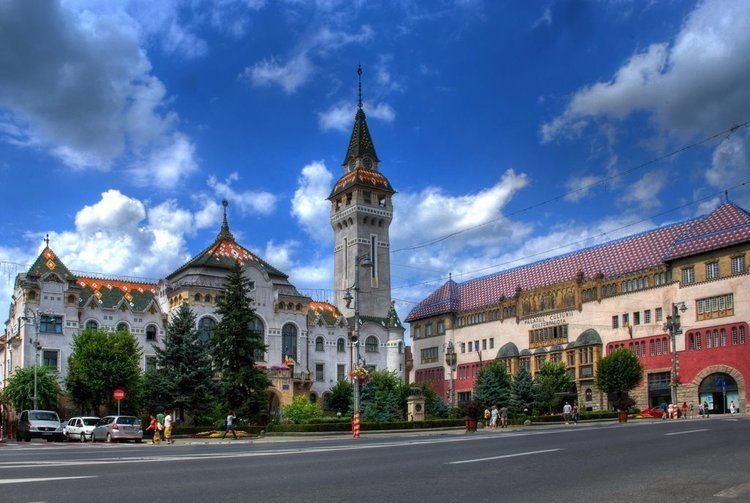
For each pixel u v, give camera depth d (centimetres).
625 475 1916
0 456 3241
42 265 9381
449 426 7025
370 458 2609
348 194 15100
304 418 8406
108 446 4756
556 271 11988
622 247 10962
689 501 1463
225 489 1716
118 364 7862
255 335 8050
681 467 2088
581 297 11200
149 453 3325
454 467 2183
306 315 11406
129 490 1703
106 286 10138
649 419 8150
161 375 7762
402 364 12775
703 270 9488
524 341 12206
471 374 13250
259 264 11000
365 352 12531
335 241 15388
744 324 8900
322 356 11769
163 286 10631
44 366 8375
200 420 7700
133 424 5628
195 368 7800
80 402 7994
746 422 5488
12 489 1730
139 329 9931
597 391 10619
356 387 6003
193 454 3098
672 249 9925
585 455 2527
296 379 10644
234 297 8050
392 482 1828
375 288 14600
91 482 1873
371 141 15588
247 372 7831
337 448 3325
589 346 10825
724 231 9356
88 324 9544
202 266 10581
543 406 10000
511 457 2489
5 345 9662
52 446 4862
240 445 4469
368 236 14825
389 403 8681
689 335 9519
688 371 9456
